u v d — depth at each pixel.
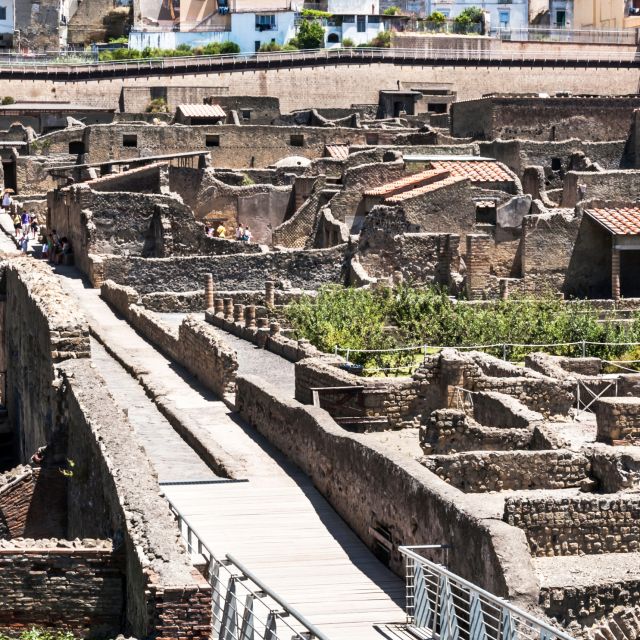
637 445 36.78
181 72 145.12
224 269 84.62
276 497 35.19
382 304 67.31
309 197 102.06
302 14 162.12
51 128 135.88
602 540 26.77
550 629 20.17
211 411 47.31
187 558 25.30
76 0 177.88
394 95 144.75
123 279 83.75
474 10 162.38
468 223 89.12
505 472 30.88
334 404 43.38
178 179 105.88
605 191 102.06
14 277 61.19
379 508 30.44
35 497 39.22
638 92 153.88
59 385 40.75
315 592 27.80
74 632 27.44
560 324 62.72
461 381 42.84
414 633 25.27
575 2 171.12
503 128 129.50
